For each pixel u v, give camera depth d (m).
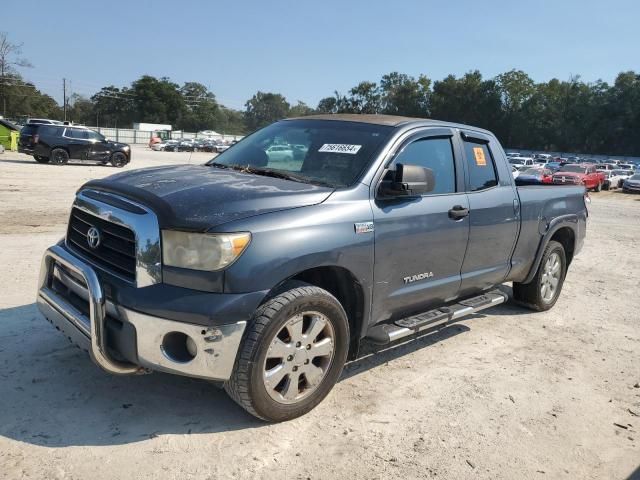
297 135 4.64
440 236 4.44
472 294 5.27
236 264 3.17
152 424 3.44
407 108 124.19
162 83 137.62
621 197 33.22
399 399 4.04
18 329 4.68
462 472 3.24
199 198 3.39
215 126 148.62
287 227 3.39
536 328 5.90
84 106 147.88
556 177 35.31
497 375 4.60
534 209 5.71
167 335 3.15
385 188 4.01
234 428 3.46
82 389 3.78
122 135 88.06
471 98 115.62
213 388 3.94
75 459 3.04
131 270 3.26
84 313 3.47
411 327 4.29
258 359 3.27
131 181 3.77
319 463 3.19
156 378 4.02
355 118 4.71
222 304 3.12
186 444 3.26
